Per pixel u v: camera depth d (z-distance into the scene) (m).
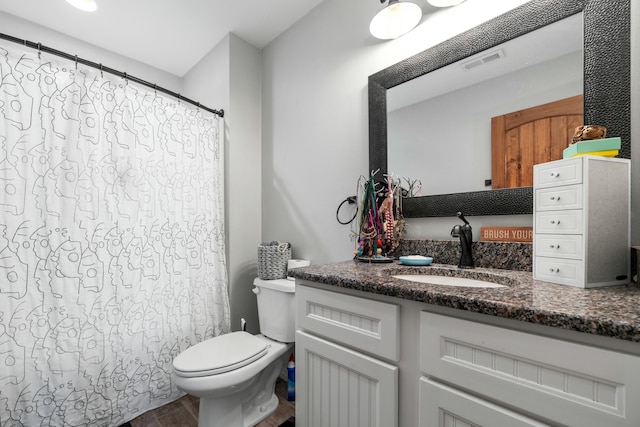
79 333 1.36
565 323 0.51
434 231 1.26
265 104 2.14
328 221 1.69
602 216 0.73
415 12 1.24
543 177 0.82
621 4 0.84
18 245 1.22
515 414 0.58
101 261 1.44
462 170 1.17
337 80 1.65
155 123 1.67
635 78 0.83
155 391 1.62
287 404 1.64
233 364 1.26
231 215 1.97
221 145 1.98
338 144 1.64
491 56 1.10
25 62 1.25
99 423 1.42
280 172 2.00
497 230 1.07
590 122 0.88
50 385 1.29
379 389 0.81
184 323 1.75
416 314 0.75
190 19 1.86
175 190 1.74
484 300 0.61
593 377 0.50
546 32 0.98
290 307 1.56
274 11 1.80
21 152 1.23
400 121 1.35
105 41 2.08
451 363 0.68
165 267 1.68
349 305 0.90
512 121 1.04
